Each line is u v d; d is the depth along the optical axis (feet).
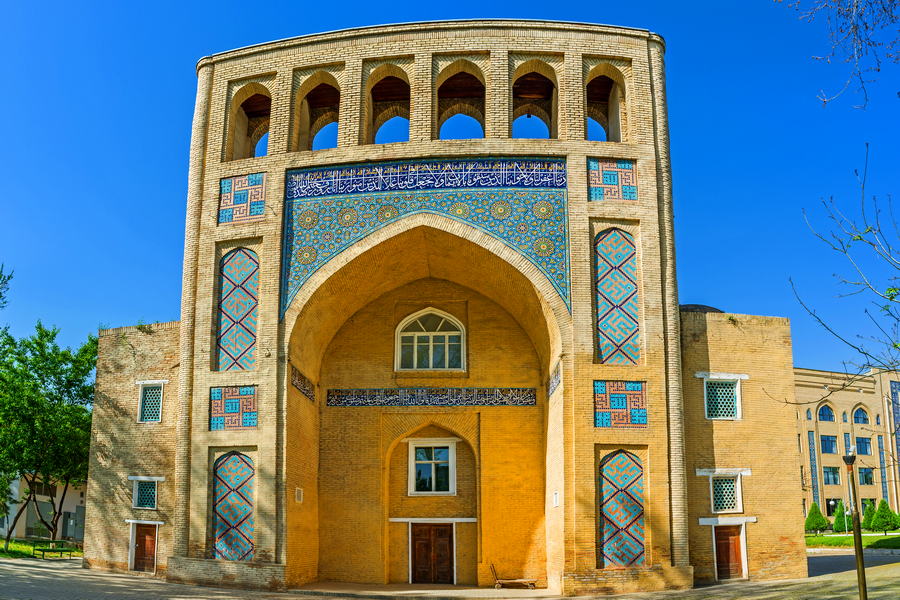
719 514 46.24
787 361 49.26
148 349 52.65
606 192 47.50
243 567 44.21
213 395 47.03
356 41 50.42
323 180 48.70
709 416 47.70
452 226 46.93
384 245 47.52
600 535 43.29
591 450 43.86
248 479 45.73
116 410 52.31
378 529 50.49
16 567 50.72
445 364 53.31
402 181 47.96
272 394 45.93
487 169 47.73
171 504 49.57
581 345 45.03
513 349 52.80
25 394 68.49
